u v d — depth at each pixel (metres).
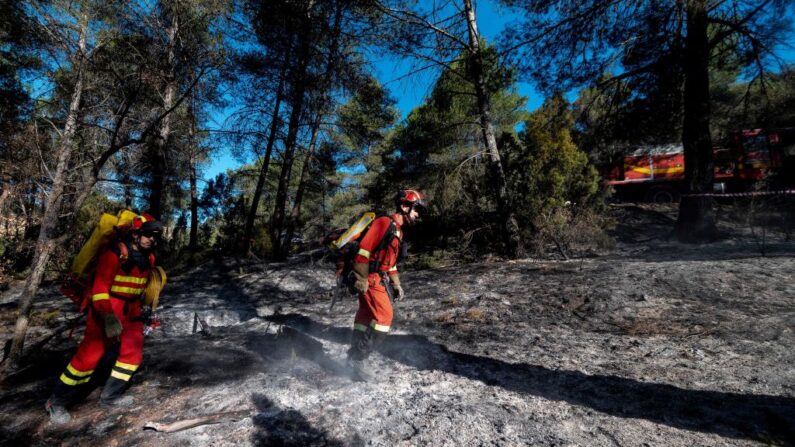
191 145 12.30
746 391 2.83
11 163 5.43
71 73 5.05
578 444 2.27
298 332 4.46
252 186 21.91
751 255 7.41
